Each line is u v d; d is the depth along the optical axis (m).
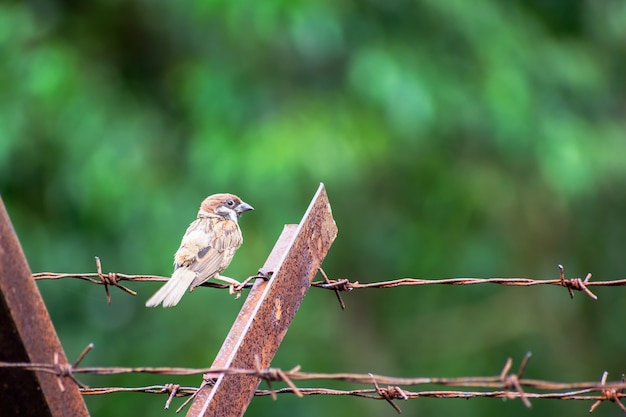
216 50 15.10
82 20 15.62
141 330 15.49
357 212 16.17
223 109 14.56
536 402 17.02
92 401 15.62
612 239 17.19
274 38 14.25
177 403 15.56
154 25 15.65
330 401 16.02
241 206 9.54
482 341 17.03
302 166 13.83
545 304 17.06
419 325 16.98
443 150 15.70
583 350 17.23
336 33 14.11
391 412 16.53
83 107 14.55
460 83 14.87
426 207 16.23
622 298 17.34
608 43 17.19
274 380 5.10
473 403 16.86
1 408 5.29
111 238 14.99
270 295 5.96
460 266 16.50
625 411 6.04
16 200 15.06
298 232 6.18
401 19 15.04
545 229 16.66
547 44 15.94
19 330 5.12
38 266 15.09
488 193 16.02
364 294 16.62
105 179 14.24
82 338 15.48
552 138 15.02
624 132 16.59
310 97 14.74
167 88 15.72
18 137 14.28
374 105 14.55
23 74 14.55
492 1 15.52
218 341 15.06
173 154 15.20
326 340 16.31
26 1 15.48
